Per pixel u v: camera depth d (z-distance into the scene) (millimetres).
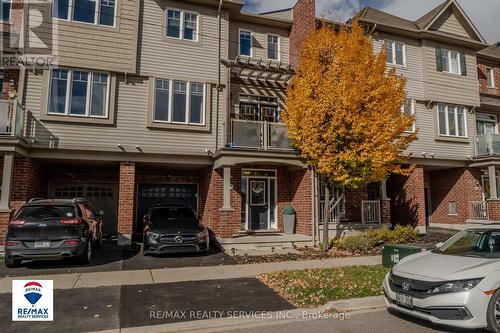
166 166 14773
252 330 5551
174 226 11422
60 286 7734
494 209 17281
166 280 8383
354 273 8938
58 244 8992
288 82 15727
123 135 13156
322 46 12914
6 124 11102
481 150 18359
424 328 5562
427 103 18219
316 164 13023
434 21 18391
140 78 13641
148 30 13922
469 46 19516
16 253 8742
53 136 12336
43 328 5445
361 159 11812
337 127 12148
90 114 12844
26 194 11820
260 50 16188
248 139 13633
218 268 9695
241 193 15523
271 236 13883
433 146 18031
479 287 5109
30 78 12312
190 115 14117
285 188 15883
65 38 12742
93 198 15062
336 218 15242
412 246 9266
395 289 5875
